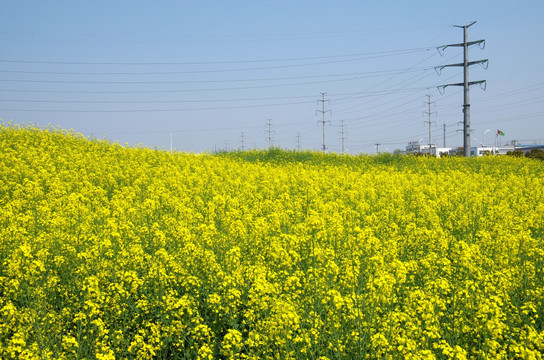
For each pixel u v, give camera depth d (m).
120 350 6.77
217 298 7.42
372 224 13.22
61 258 8.66
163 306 7.48
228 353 6.52
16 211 13.10
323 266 9.30
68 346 6.49
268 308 7.34
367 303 7.28
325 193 19.08
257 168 25.83
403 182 22.16
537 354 5.90
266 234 11.04
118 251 9.56
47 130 28.64
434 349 6.44
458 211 15.12
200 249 9.32
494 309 6.63
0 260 8.92
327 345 6.66
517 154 49.19
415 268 9.24
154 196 15.59
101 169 20.53
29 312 7.03
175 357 6.87
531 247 10.05
